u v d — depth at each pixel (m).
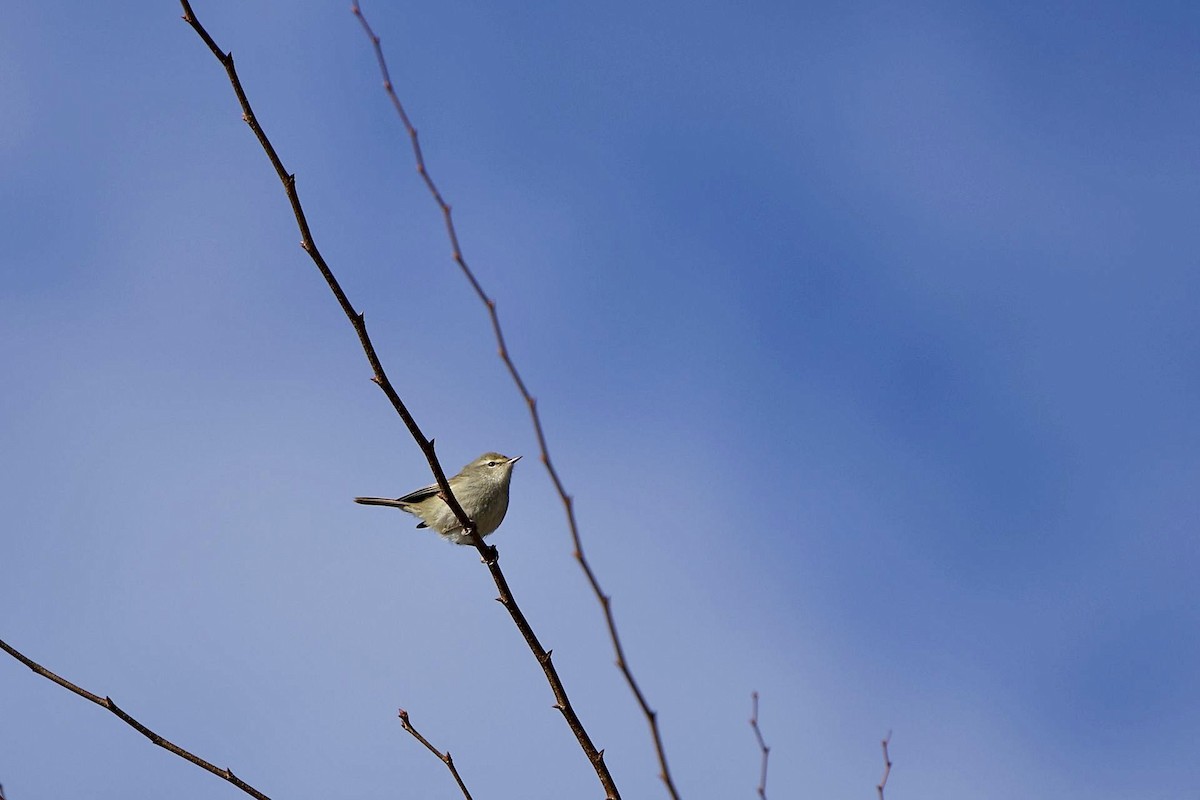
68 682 10.37
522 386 7.92
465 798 10.77
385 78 8.68
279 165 10.63
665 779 7.58
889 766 9.63
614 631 7.72
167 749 10.56
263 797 10.65
